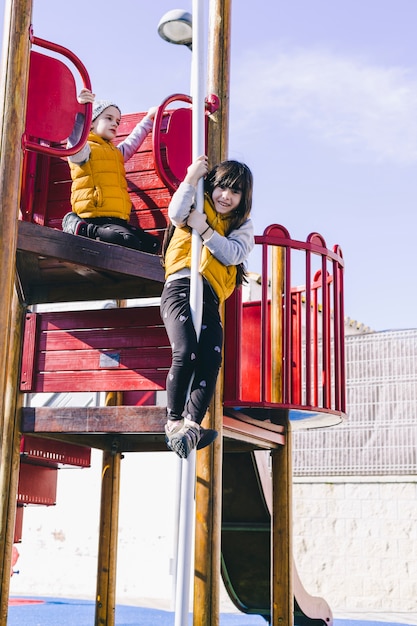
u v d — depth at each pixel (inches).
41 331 191.5
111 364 183.8
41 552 468.1
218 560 175.2
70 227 166.9
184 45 169.2
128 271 163.6
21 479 234.4
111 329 186.1
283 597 226.8
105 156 174.1
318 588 420.5
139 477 453.1
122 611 350.0
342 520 423.2
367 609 396.5
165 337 181.2
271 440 227.3
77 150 157.6
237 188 125.1
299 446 441.7
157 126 173.6
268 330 247.9
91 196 170.1
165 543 438.3
